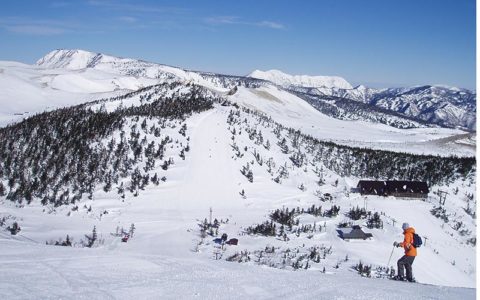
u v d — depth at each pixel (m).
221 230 79.06
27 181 94.62
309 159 143.88
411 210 102.56
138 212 88.19
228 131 139.00
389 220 90.25
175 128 132.00
